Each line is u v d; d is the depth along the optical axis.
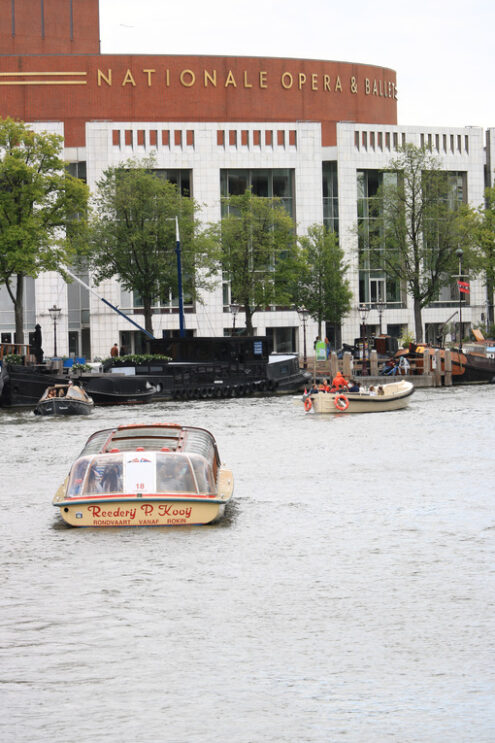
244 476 57.44
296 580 34.50
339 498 49.75
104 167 191.25
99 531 42.72
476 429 80.00
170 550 39.09
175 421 90.38
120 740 21.98
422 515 45.03
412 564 36.31
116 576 35.28
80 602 32.16
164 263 145.00
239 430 82.38
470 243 165.00
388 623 29.66
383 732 22.16
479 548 38.47
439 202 167.88
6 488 54.09
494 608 30.83
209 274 153.88
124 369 122.19
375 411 97.38
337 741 21.78
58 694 24.50
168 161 195.12
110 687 24.92
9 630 29.34
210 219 196.50
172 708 23.61
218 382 123.31
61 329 183.25
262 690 24.66
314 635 28.72
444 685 24.81
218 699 24.09
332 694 24.34
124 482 44.00
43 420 93.56
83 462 44.81
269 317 197.25
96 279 149.88
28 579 35.00
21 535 42.12
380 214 170.62
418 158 165.62
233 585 34.00
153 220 145.62
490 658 26.61
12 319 185.88
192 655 27.17
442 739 21.73
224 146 197.62
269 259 166.62
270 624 29.77
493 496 49.50
